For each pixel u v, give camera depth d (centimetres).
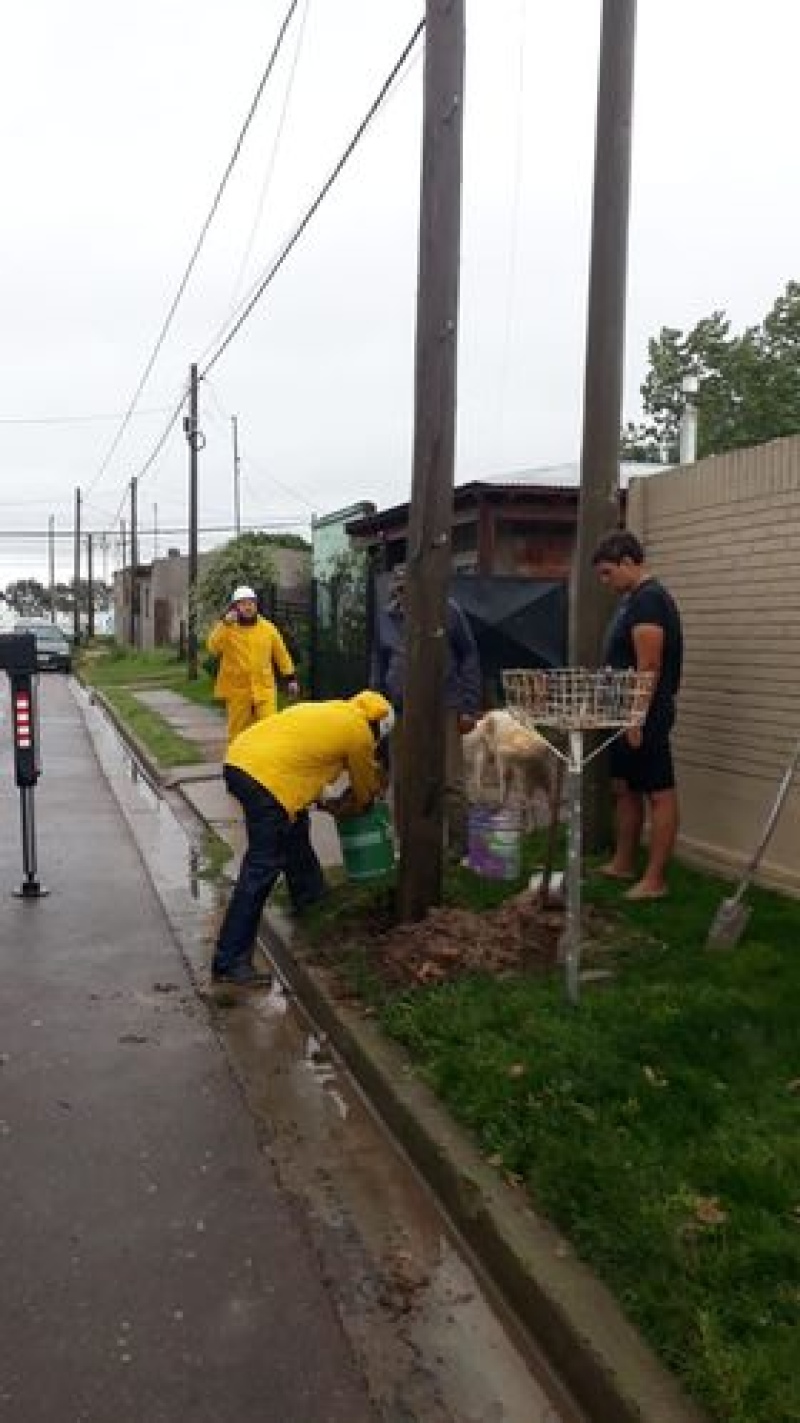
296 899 685
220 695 1028
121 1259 358
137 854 959
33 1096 474
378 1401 298
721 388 3038
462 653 762
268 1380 304
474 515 1462
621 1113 396
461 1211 374
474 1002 501
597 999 492
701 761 721
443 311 574
